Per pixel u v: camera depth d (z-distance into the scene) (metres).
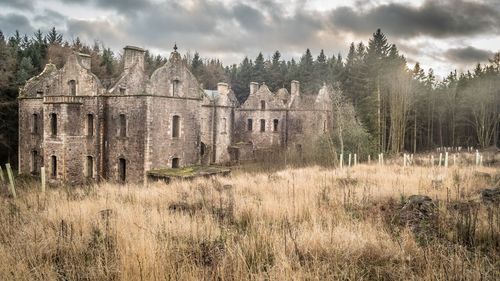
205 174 27.14
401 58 62.66
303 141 45.00
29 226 8.68
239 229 8.66
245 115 50.91
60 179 29.97
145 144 28.19
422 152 58.78
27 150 35.53
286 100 51.41
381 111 51.09
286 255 6.51
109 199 12.65
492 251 6.74
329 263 6.07
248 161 43.59
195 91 32.69
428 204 10.05
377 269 6.06
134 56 31.44
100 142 30.30
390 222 8.94
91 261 6.56
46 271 5.86
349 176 18.06
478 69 76.81
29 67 49.38
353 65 61.16
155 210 10.00
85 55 32.34
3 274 5.70
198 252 6.83
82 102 31.14
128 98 29.11
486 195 11.71
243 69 98.00
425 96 64.94
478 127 62.84
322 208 10.39
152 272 5.45
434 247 6.53
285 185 14.90
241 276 5.61
